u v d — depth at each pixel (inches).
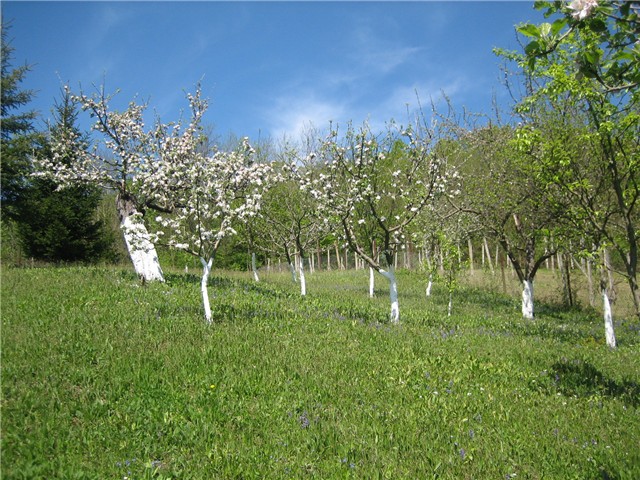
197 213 433.4
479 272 1389.0
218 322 430.6
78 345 329.4
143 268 624.7
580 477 222.4
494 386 339.0
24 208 952.3
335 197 551.2
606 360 439.5
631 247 313.0
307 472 218.4
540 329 593.3
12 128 943.0
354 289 932.6
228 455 223.6
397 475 217.9
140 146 695.7
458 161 711.7
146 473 206.7
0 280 526.9
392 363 365.4
